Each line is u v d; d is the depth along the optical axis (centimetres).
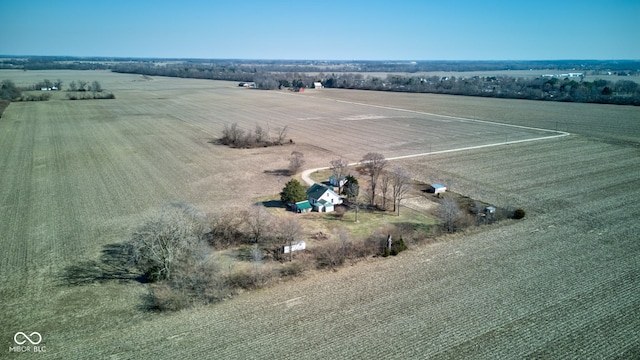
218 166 8281
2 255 4544
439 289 3994
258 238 4959
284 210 6003
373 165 6850
